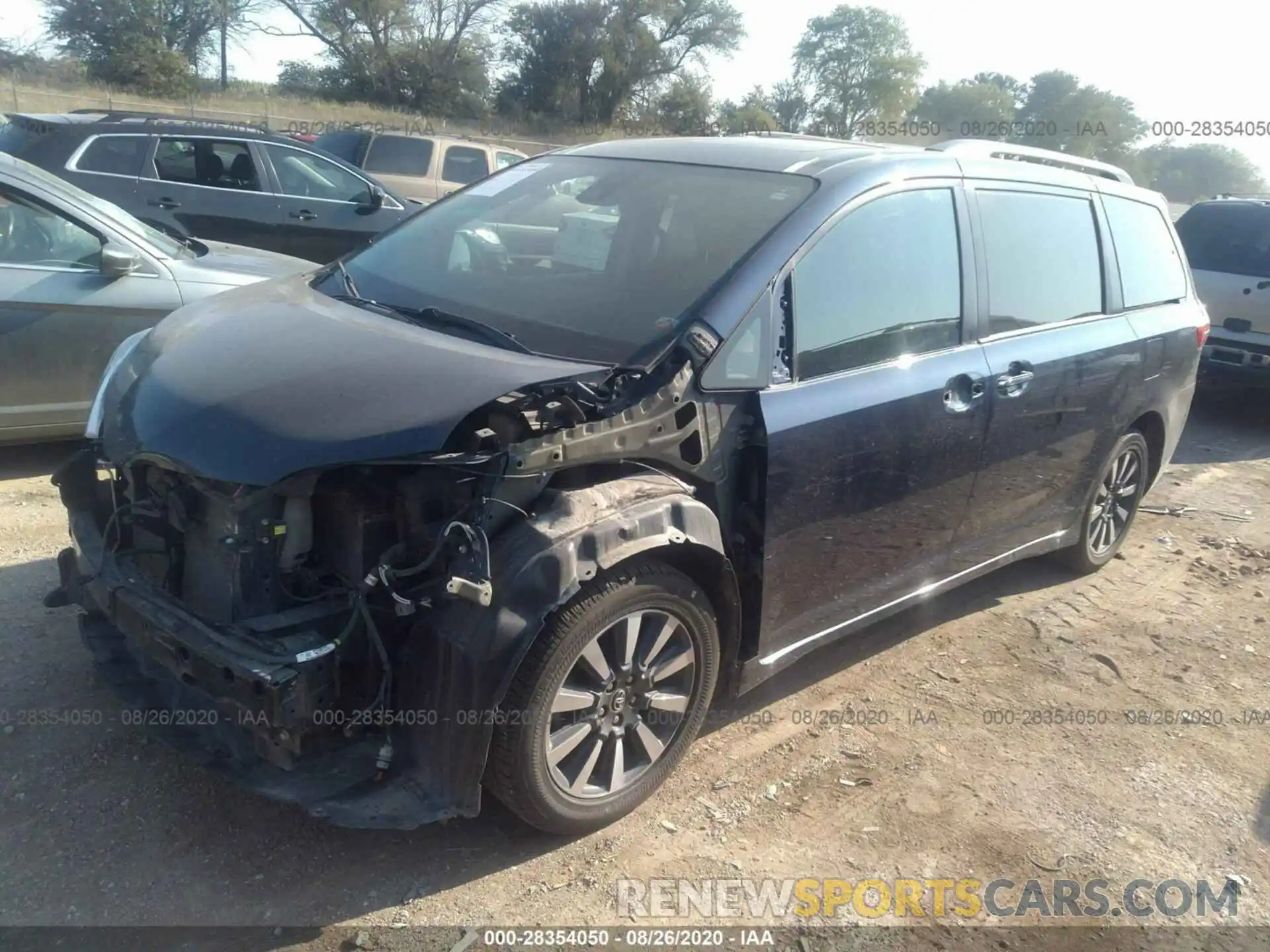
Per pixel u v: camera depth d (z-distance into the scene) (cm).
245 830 295
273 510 271
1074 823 333
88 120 860
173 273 554
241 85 4431
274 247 943
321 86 4441
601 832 308
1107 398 469
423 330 322
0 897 263
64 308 518
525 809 285
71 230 534
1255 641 478
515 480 271
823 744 364
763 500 319
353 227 976
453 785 267
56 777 307
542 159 432
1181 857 322
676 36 4628
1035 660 442
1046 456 441
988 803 340
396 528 279
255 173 921
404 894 277
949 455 382
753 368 316
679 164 386
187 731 282
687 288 324
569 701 284
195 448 273
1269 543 615
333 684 257
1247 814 347
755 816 322
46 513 489
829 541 347
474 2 4338
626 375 297
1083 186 474
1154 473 550
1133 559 570
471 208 407
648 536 284
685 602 304
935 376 371
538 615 263
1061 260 447
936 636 457
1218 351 899
